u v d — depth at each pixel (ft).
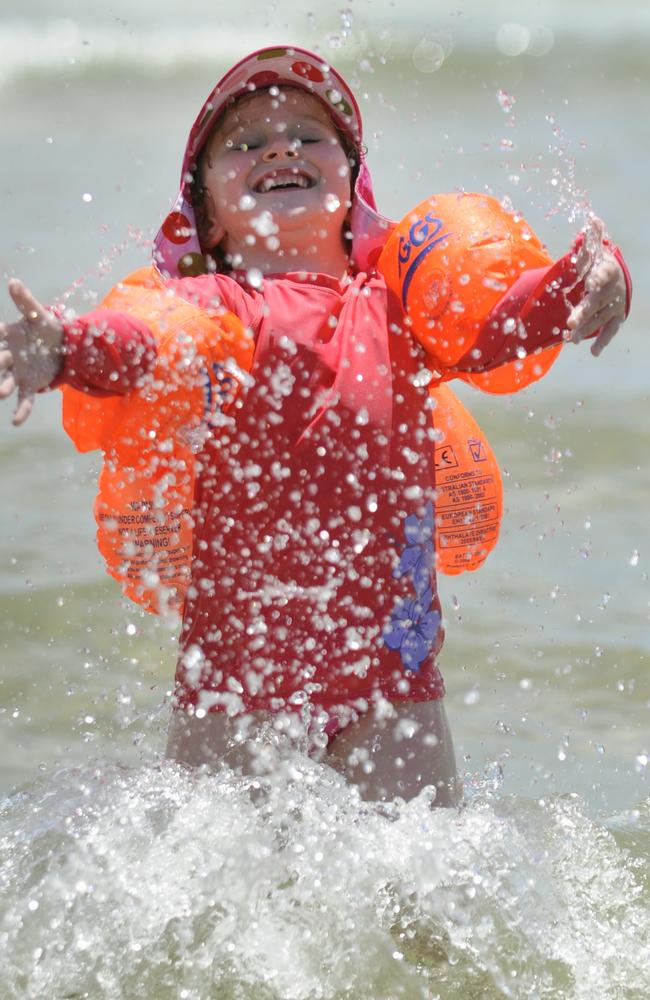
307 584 26.40
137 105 127.34
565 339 26.16
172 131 113.39
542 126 109.91
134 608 37.93
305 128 29.40
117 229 73.26
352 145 30.53
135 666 35.17
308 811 25.35
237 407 26.14
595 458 47.78
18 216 76.79
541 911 24.39
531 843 26.32
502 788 29.68
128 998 22.38
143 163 96.27
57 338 23.09
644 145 98.32
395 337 27.32
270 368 26.32
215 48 151.84
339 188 29.19
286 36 157.48
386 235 29.78
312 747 26.27
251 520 26.37
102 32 153.69
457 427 29.32
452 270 26.35
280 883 24.34
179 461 25.81
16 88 133.80
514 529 42.68
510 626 37.09
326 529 26.35
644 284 65.82
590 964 23.32
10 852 25.71
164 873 24.49
